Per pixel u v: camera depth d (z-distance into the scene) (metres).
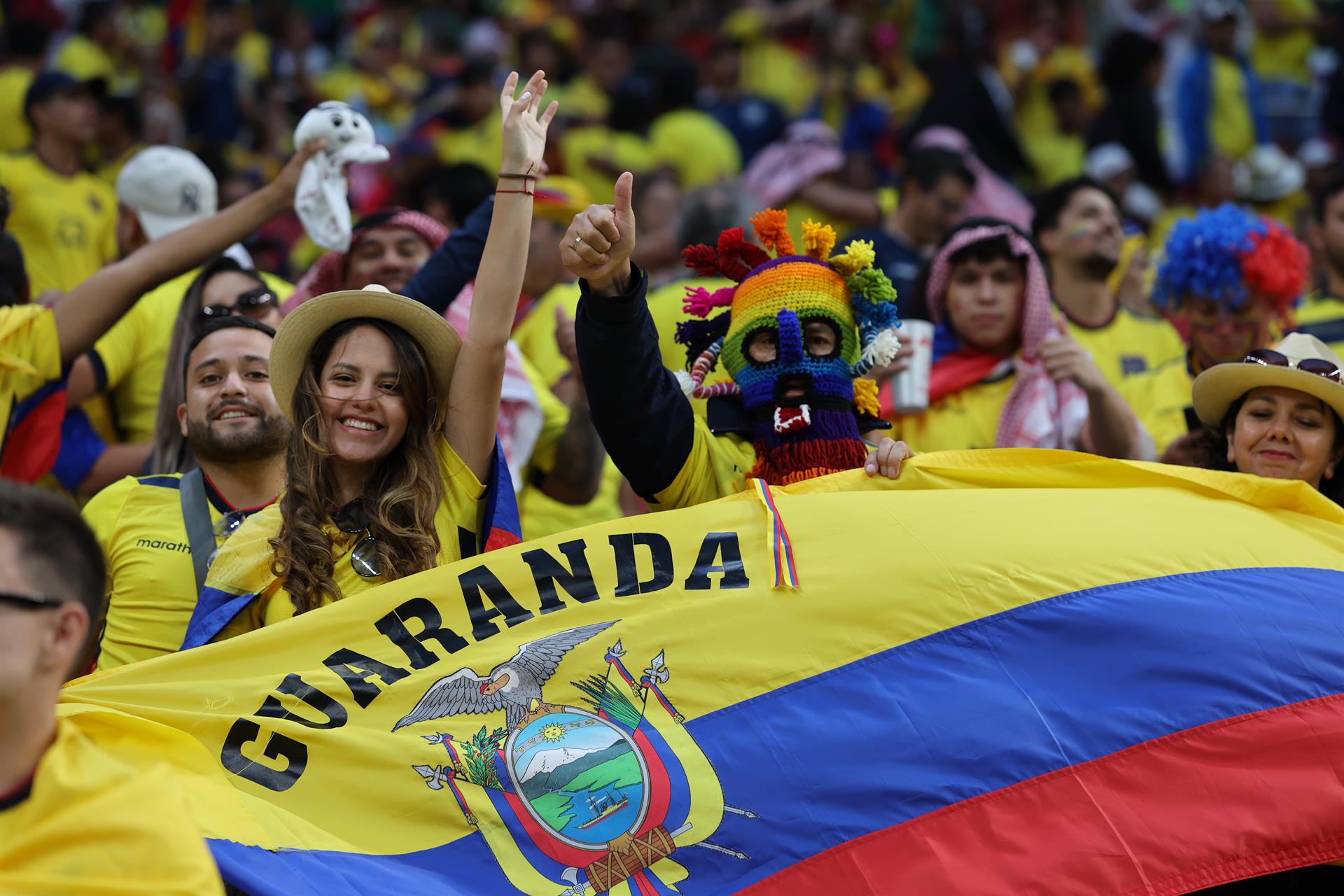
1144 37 38.44
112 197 28.42
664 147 37.53
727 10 50.16
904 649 13.74
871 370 17.47
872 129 42.59
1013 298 20.17
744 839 12.82
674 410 14.79
